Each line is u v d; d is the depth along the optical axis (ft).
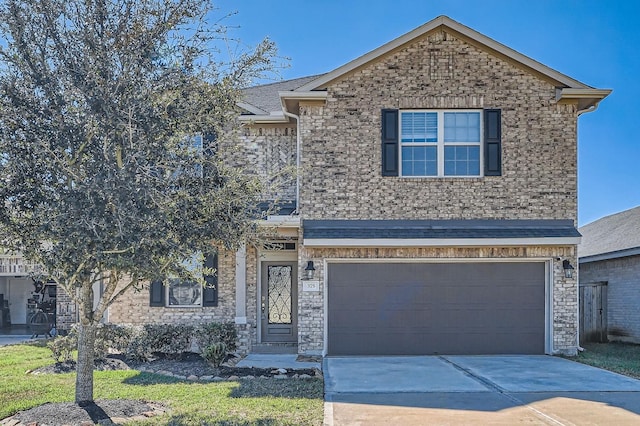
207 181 27.09
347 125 45.85
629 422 25.66
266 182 32.32
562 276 45.50
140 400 29.27
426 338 45.47
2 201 24.11
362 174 45.60
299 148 45.98
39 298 67.31
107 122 24.08
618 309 59.47
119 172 23.41
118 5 25.91
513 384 33.68
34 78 24.80
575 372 37.63
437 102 45.75
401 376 36.17
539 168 45.75
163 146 25.58
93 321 27.96
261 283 52.80
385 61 46.11
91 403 27.89
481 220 45.39
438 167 45.83
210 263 49.34
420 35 45.83
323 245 43.73
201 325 46.50
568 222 45.55
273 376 36.65
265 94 60.34
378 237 43.80
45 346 50.49
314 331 44.75
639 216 72.13
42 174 24.47
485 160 45.65
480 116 46.14
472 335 45.60
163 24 26.25
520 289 45.88
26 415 26.14
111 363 40.32
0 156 23.95
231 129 32.68
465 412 27.25
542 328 45.78
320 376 36.50
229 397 30.42
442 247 45.01
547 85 46.16
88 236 22.56
